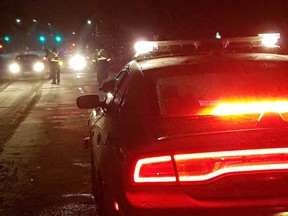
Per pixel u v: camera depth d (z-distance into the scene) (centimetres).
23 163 820
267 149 310
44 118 1324
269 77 420
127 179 323
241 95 401
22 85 2561
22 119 1321
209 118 358
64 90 2180
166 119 366
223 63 436
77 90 2156
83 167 780
